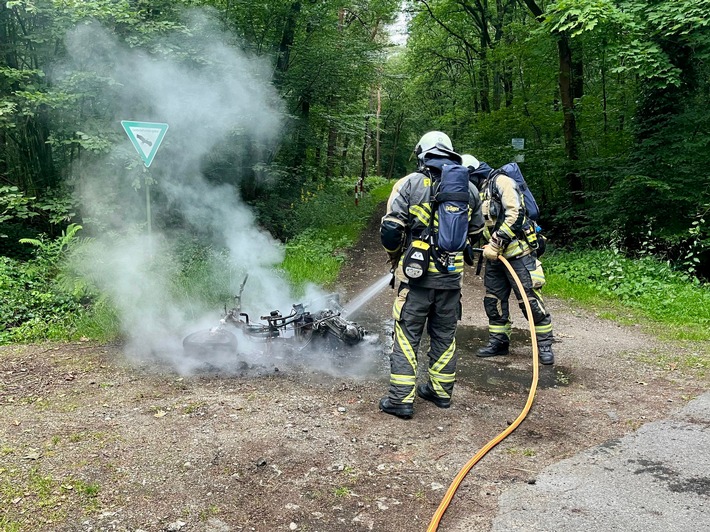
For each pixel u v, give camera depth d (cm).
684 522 263
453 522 264
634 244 1117
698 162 1026
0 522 254
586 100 1331
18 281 731
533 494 289
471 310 783
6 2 882
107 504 273
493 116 1541
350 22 1973
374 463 322
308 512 271
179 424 367
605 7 941
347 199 2084
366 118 2048
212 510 271
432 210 383
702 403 426
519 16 1942
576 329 679
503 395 444
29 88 904
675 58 1021
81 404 404
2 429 356
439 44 2414
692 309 745
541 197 1508
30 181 1009
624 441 356
